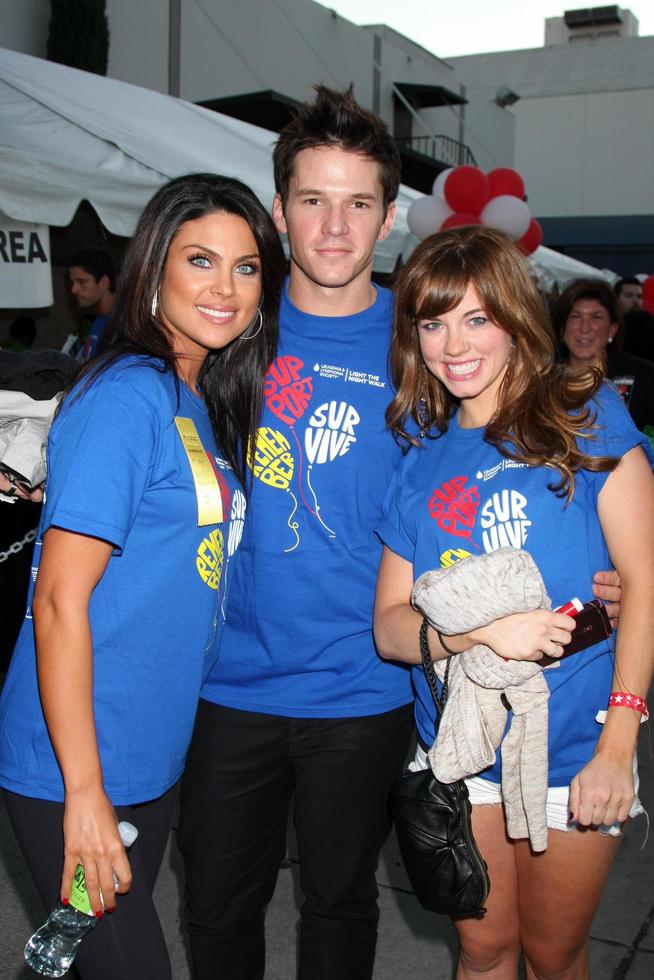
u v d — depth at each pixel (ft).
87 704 4.95
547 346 5.95
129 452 5.14
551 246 73.00
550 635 5.41
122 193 14.80
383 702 6.94
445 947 8.95
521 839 6.17
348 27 50.88
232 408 6.46
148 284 5.62
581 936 6.29
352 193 6.73
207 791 6.89
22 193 13.46
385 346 7.06
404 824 6.00
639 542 5.75
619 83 78.95
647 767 12.94
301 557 6.83
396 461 6.93
